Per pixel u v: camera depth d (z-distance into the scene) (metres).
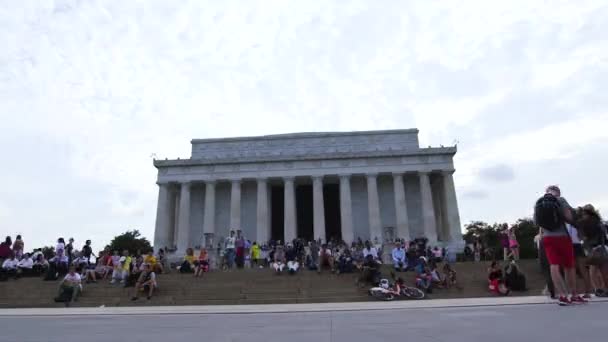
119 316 17.92
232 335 10.84
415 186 75.81
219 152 77.88
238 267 47.12
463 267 39.97
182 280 36.19
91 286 33.59
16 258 38.16
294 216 70.06
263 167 72.56
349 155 71.69
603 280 16.27
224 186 76.81
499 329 10.00
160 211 71.44
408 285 33.72
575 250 20.31
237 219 70.56
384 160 71.69
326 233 80.50
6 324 15.21
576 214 18.17
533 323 10.53
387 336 9.81
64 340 10.67
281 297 30.33
